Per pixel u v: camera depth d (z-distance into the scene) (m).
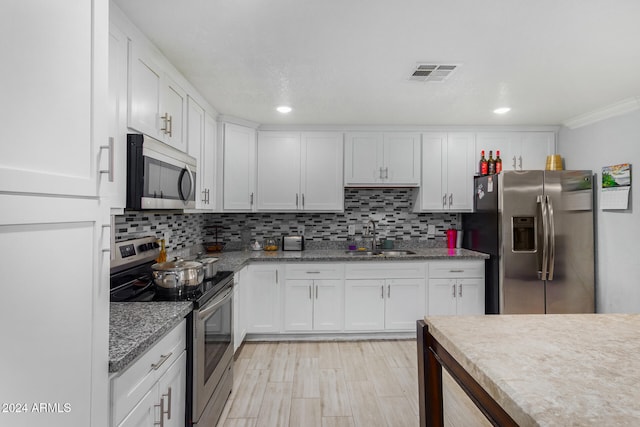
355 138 3.81
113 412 1.03
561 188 3.29
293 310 3.43
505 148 3.83
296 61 2.21
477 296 3.54
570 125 3.62
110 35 1.55
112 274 1.96
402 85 2.61
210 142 3.15
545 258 3.25
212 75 2.44
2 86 0.65
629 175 2.99
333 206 3.80
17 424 0.68
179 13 1.67
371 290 3.48
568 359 0.96
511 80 2.51
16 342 0.68
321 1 1.58
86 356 0.90
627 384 0.81
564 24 1.77
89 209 0.91
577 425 0.65
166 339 1.43
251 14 1.68
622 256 3.06
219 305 2.03
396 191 4.15
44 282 0.75
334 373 2.75
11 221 0.66
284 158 3.78
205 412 1.81
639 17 1.70
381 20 1.74
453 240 4.07
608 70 2.34
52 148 0.78
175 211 2.48
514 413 0.74
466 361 0.99
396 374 2.73
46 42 0.76
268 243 3.96
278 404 2.30
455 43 1.97
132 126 1.73
